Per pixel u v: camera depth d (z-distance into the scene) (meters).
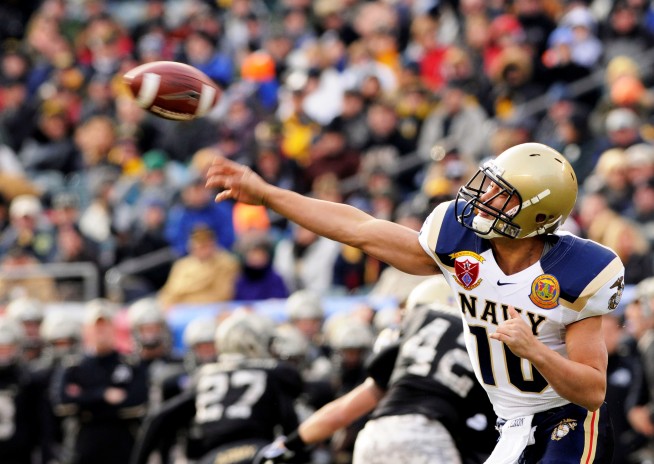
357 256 43.97
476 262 17.03
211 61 59.19
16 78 62.25
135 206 49.88
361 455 22.27
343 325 32.75
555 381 16.16
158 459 34.69
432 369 22.25
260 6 66.56
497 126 48.66
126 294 44.94
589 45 50.88
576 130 47.38
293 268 45.47
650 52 51.44
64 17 64.69
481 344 17.42
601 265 16.75
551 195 16.55
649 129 47.69
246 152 51.50
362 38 59.00
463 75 52.00
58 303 44.28
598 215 39.72
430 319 22.78
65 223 45.47
